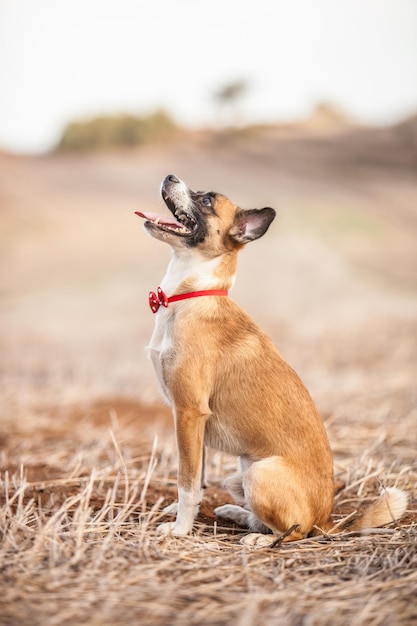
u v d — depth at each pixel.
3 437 8.34
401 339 14.62
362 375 11.78
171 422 9.22
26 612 3.86
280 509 5.27
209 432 5.79
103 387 11.34
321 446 5.58
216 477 7.07
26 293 24.73
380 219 38.25
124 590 4.16
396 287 23.92
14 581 4.22
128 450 7.65
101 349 15.05
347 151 60.78
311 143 65.81
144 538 5.11
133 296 22.77
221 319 5.80
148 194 46.16
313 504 5.41
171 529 5.36
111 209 41.31
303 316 17.84
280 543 5.18
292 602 4.07
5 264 29.98
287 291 21.95
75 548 4.71
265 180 51.22
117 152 65.31
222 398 5.64
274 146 65.25
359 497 6.45
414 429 8.51
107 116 69.19
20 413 9.62
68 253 32.12
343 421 9.04
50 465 7.18
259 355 5.70
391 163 56.00
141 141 68.06
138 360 13.68
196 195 6.21
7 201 41.41
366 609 3.93
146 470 6.96
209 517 6.02
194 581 4.38
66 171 53.44
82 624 3.75
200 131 74.12
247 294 21.55
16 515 5.25
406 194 46.31
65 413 9.64
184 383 5.55
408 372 11.88
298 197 44.16
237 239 6.09
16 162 55.47
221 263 6.04
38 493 6.18
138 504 5.70
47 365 13.38
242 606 4.00
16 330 17.69
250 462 5.69
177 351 5.61
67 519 5.36
